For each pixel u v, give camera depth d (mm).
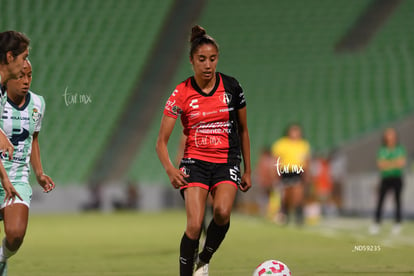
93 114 79500
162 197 77812
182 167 17359
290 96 84250
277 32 92000
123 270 23344
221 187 17000
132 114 81562
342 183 62469
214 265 24703
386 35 90125
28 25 83875
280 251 29906
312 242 34531
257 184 69312
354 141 69000
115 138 78938
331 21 93000
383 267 23516
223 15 93875
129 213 71812
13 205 15969
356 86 84125
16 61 15805
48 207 74000
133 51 85562
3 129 16312
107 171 76875
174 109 17031
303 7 94812
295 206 48094
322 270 22750
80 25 86438
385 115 78500
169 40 90125
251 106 83375
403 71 85188
